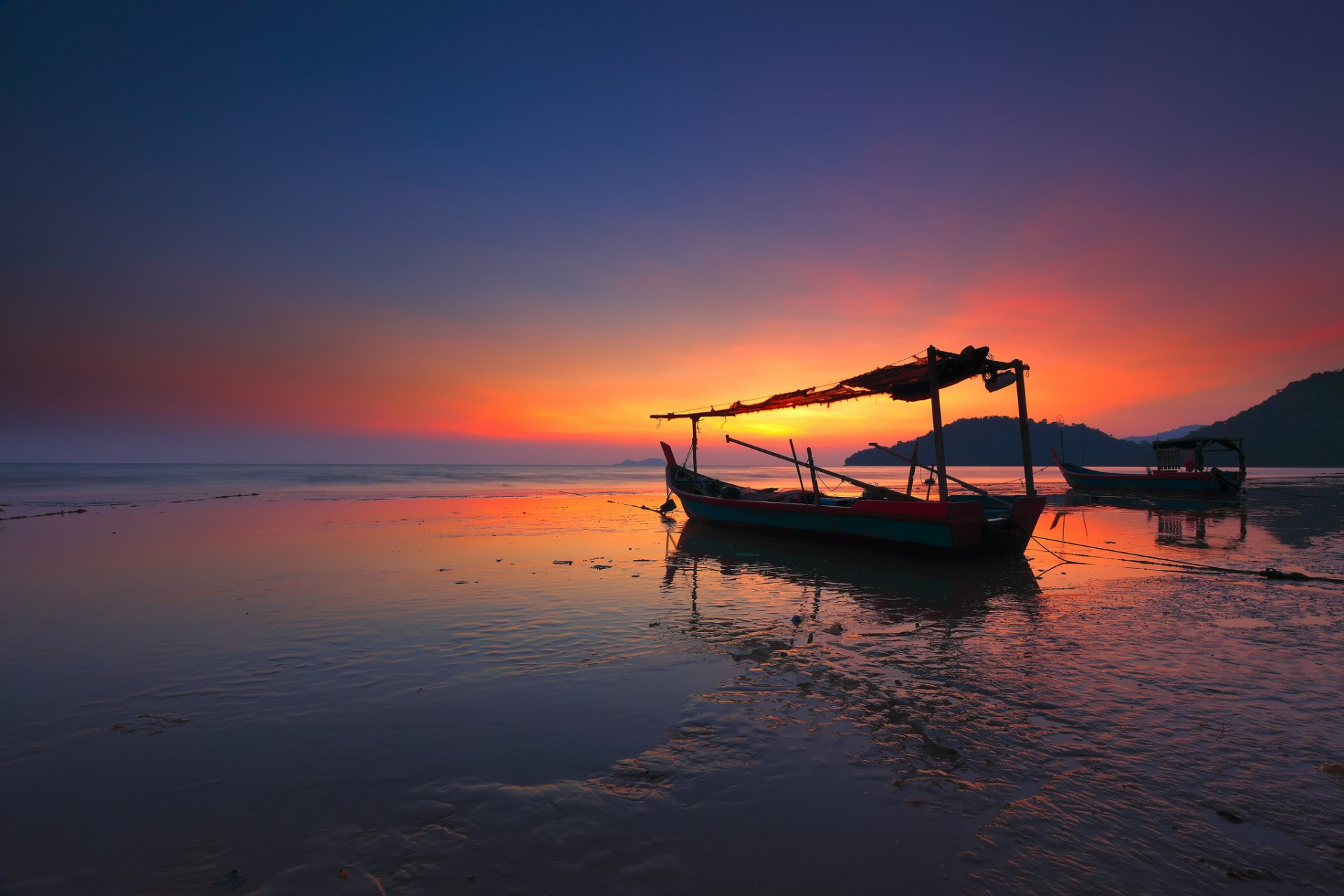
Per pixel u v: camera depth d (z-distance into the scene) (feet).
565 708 17.29
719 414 68.18
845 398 54.65
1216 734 15.11
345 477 231.50
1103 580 36.32
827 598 31.86
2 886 9.83
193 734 15.67
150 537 55.83
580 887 9.72
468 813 11.93
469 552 47.93
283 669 20.74
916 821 11.53
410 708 17.31
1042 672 20.01
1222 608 28.84
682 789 12.78
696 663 21.27
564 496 129.90
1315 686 18.45
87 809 12.21
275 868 10.30
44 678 19.90
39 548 48.57
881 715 16.57
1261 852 10.41
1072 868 10.05
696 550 50.06
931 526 41.96
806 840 10.96
